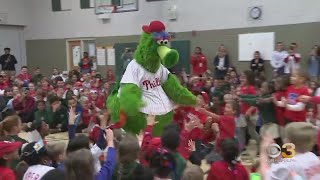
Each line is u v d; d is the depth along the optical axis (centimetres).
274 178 228
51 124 853
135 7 1242
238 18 1066
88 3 1344
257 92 614
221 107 620
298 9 978
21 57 1495
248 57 1054
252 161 504
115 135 320
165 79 479
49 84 1012
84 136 300
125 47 1247
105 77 1253
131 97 437
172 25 1180
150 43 448
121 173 253
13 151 281
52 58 1449
